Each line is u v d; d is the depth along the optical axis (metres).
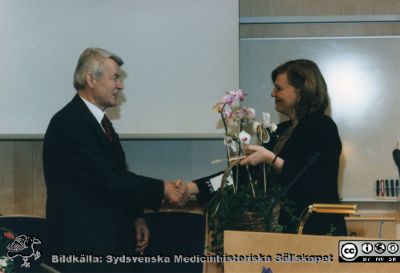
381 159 4.70
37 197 4.58
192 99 4.34
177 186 3.66
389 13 4.68
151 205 3.64
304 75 3.74
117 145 3.76
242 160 3.36
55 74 4.34
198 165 4.60
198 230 3.72
